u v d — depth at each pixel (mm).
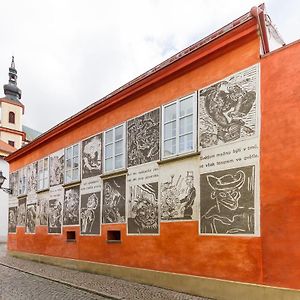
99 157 15820
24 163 23781
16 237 23766
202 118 11023
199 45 11016
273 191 8961
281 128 8984
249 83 9820
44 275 15047
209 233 10383
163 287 11656
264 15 9648
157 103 12844
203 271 10422
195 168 11062
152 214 12508
